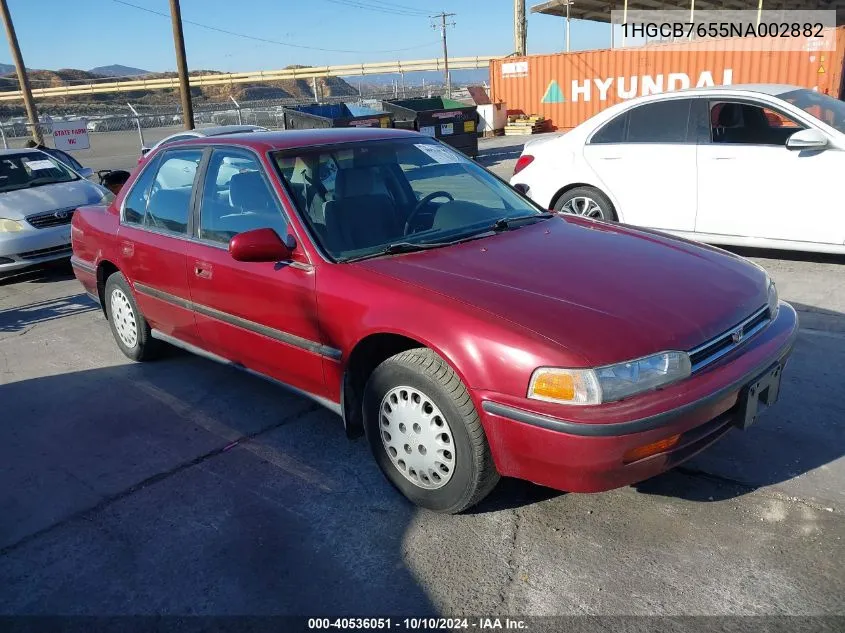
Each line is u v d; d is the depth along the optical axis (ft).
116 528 10.03
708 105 20.16
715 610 7.79
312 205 11.32
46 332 19.63
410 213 11.88
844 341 14.69
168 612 8.33
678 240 11.69
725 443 11.20
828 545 8.71
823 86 51.98
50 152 31.19
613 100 64.69
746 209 19.58
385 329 9.39
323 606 8.29
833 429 11.39
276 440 12.37
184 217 13.41
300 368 11.30
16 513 10.58
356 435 10.91
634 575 8.43
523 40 72.54
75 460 12.09
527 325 8.41
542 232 11.65
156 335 15.33
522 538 9.25
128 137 112.37
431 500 9.70
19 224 25.20
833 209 18.33
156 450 12.25
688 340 8.45
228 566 9.07
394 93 139.13
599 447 7.89
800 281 18.76
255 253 10.53
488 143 65.26
